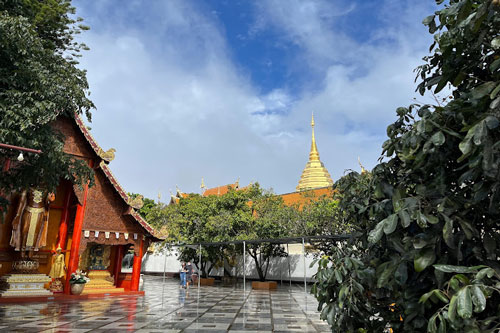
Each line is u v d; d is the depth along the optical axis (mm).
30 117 9273
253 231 26469
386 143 3846
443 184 3125
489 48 3279
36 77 9531
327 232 23141
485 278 2578
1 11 9500
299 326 9930
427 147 3029
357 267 3779
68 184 18281
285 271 32375
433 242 2881
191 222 28047
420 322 3064
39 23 12555
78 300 15742
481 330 2428
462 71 3363
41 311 12203
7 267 15766
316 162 60250
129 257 45094
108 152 17656
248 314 12219
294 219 25266
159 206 36250
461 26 2832
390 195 3797
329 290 4086
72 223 17938
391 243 3555
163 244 29000
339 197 5234
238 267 36938
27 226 15305
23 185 12602
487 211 3049
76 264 16547
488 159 2463
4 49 9148
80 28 13602
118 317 11164
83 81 11836
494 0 2525
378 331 4047
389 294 3828
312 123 64062
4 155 10234
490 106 2529
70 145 17375
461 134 3137
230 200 28188
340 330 4070
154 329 9227
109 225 17797
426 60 4055
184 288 23922
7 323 9789
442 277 2752
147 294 19188
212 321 10633
